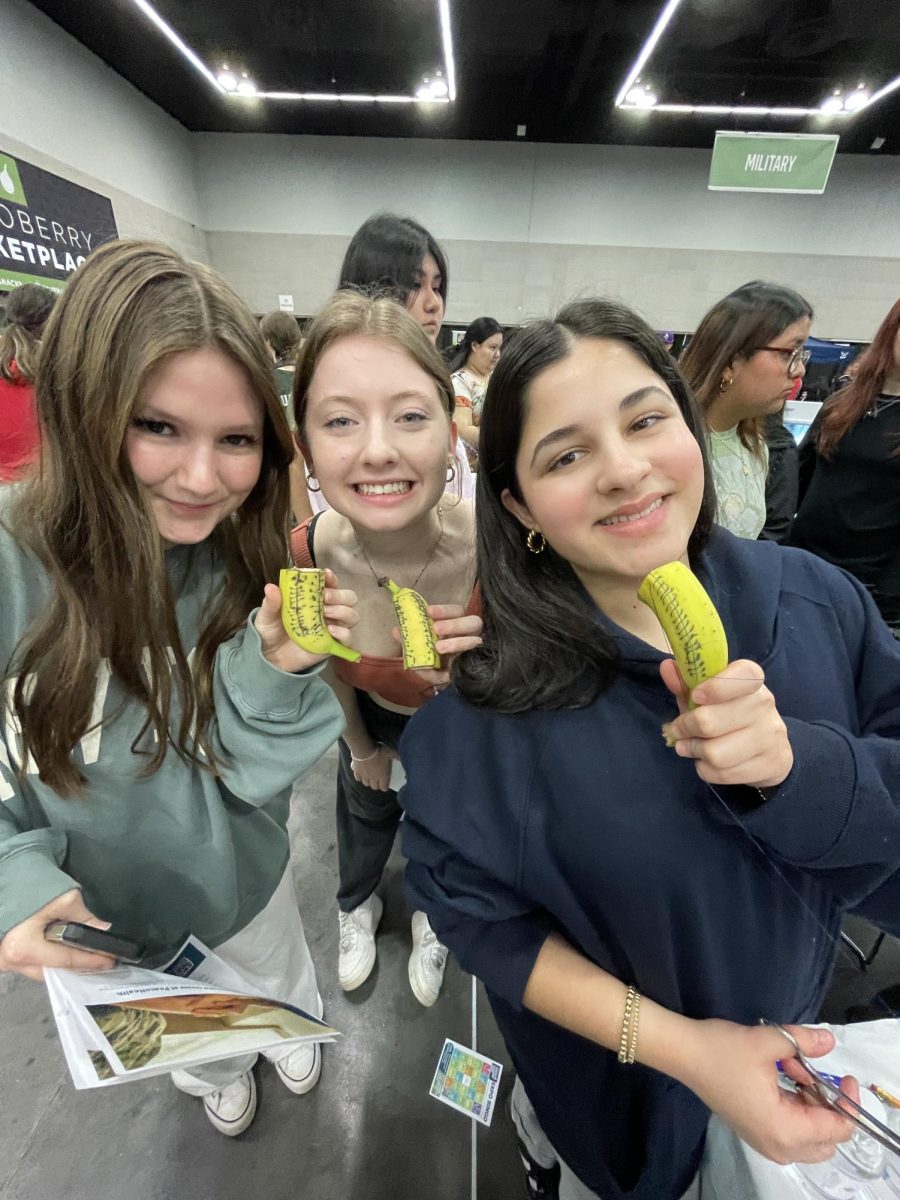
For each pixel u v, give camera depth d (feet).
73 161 13.19
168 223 17.33
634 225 18.56
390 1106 3.89
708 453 2.08
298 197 19.11
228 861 2.60
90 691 2.04
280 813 3.14
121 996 1.80
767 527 5.41
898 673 1.98
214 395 1.86
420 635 2.22
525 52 12.35
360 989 4.54
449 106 15.43
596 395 1.65
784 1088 1.70
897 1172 1.90
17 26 11.48
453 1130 3.78
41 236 12.19
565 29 11.33
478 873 1.95
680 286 19.06
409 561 3.21
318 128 17.43
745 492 4.58
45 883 1.97
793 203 17.72
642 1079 2.31
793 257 18.33
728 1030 1.77
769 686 1.91
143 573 2.01
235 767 2.23
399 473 2.54
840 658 2.00
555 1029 2.32
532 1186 3.46
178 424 1.89
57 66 12.55
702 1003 1.99
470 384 8.55
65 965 1.90
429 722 2.09
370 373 2.39
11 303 6.15
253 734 2.14
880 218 17.53
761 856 1.80
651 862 1.74
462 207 18.86
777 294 4.07
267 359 2.05
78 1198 3.50
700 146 16.98
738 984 1.98
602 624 1.91
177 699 2.20
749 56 11.56
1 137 11.18
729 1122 1.70
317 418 2.54
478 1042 4.23
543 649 1.88
